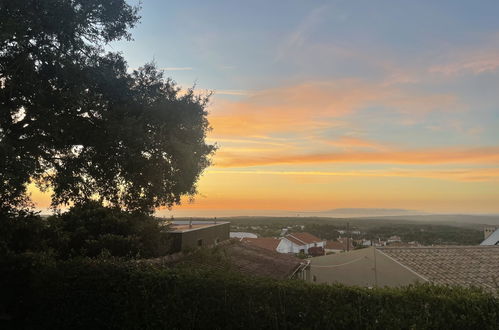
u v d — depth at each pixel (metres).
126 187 9.58
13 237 10.11
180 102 9.31
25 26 7.20
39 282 8.15
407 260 17.52
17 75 7.48
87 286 7.94
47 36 7.94
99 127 8.36
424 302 6.80
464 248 19.23
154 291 7.62
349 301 7.00
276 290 7.23
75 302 7.94
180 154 9.22
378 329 6.77
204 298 7.41
